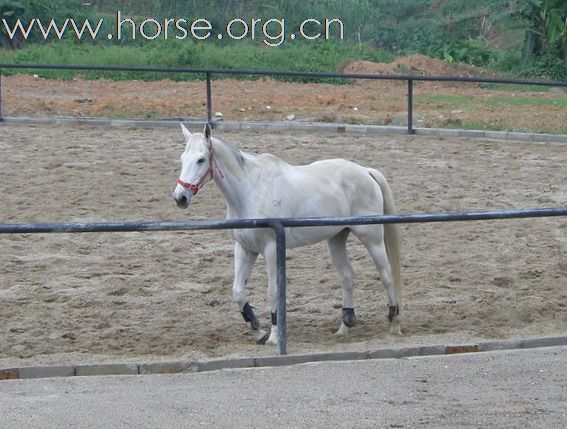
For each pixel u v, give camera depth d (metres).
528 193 16.06
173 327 10.33
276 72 20.09
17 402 7.62
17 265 12.34
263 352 9.41
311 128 20.58
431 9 41.56
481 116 22.50
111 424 7.05
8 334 9.99
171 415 7.26
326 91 26.22
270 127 20.56
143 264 12.48
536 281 12.11
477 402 7.64
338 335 10.15
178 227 8.88
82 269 12.23
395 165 17.66
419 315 10.83
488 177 17.03
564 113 23.03
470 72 30.77
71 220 14.12
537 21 32.94
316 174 10.10
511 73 32.06
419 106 23.97
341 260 10.23
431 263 12.74
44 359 9.12
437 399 7.71
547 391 7.95
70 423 7.08
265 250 9.54
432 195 15.80
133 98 23.86
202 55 30.14
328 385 8.10
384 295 11.59
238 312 10.91
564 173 17.44
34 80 26.52
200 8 37.44
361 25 39.19
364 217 9.18
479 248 13.38
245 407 7.46
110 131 20.08
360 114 22.69
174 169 16.98
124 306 11.00
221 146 9.60
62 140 18.95
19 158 17.34
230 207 9.78
